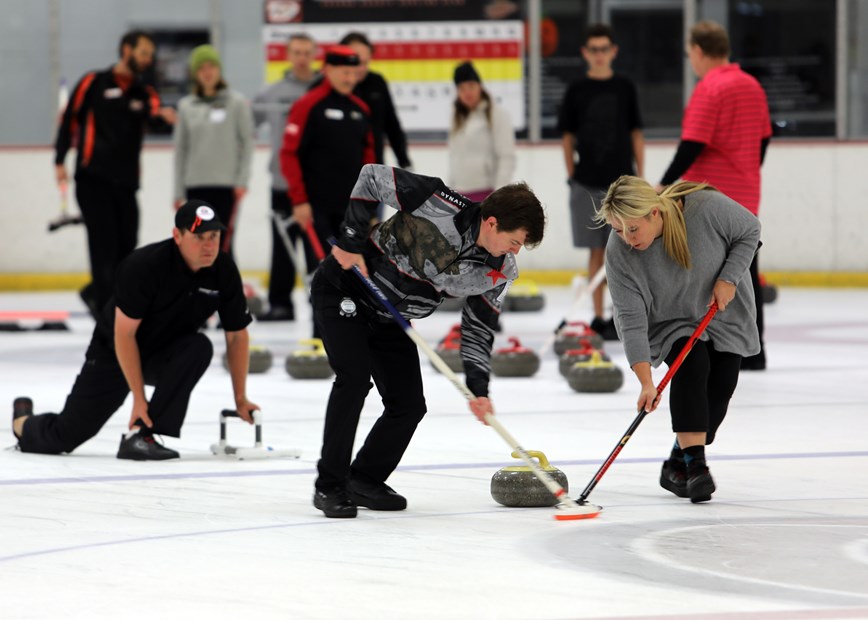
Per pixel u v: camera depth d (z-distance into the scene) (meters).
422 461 15.27
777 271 40.00
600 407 19.28
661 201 12.71
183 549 11.16
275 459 15.57
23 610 9.36
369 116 23.72
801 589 9.77
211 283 15.16
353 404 12.45
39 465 15.20
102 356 15.60
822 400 19.52
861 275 39.38
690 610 9.22
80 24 41.03
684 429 12.96
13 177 40.75
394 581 10.05
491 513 12.58
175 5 40.88
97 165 27.39
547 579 10.09
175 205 30.41
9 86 41.12
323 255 23.25
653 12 40.41
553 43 40.56
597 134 27.50
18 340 28.97
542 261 41.19
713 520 12.15
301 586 9.93
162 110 27.62
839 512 12.46
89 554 10.98
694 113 20.92
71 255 40.97
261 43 40.97
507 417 18.41
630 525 11.97
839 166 39.53
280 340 28.28
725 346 13.29
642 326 13.03
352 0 40.34
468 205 12.00
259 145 40.75
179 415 15.52
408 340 12.91
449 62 40.50
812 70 39.81
